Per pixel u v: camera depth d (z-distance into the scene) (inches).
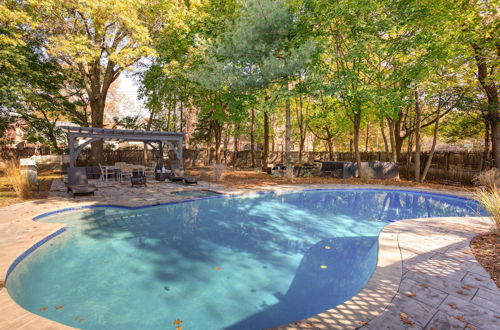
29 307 129.9
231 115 714.2
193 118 1151.0
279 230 262.5
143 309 130.3
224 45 531.5
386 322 100.0
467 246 186.5
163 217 298.2
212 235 245.6
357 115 602.2
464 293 121.1
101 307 131.1
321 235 249.0
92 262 183.9
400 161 744.3
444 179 611.2
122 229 255.8
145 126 1022.4
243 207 353.1
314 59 554.3
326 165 672.4
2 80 590.9
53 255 193.8
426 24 465.1
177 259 192.7
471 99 506.6
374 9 466.3
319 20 500.4
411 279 135.1
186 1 588.1
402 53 518.6
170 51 639.8
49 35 518.9
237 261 190.7
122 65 478.9
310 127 958.4
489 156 545.3
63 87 779.4
